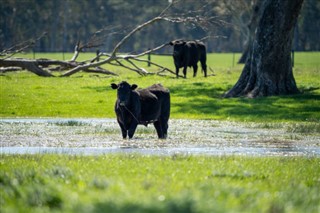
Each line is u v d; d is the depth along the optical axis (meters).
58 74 138.62
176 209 21.64
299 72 158.88
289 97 101.38
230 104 95.62
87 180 33.38
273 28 104.88
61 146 57.44
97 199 24.38
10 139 62.19
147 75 134.75
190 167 39.94
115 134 66.75
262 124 80.00
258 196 28.95
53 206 26.56
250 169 39.81
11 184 31.56
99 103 97.56
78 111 91.81
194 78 135.50
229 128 75.50
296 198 29.00
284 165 43.72
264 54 105.38
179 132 70.62
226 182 33.97
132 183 32.12
